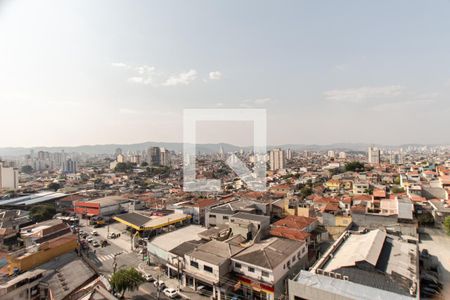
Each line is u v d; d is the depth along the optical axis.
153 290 27.39
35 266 29.98
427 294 24.02
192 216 50.91
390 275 20.47
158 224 43.16
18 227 48.88
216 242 30.84
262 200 53.41
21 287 24.23
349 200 52.91
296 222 37.28
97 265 34.03
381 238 26.53
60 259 31.91
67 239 35.44
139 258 36.38
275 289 23.69
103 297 19.95
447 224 38.78
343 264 22.14
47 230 40.28
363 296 17.41
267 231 34.62
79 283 25.70
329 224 40.97
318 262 23.22
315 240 36.09
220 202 54.78
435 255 32.72
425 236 39.34
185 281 28.20
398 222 37.47
